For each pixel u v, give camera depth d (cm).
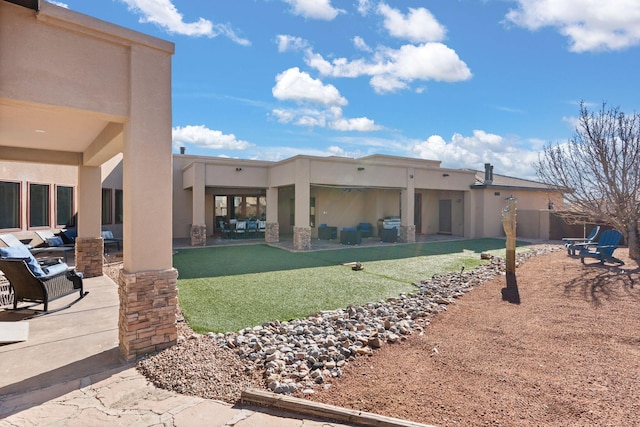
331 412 297
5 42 357
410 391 338
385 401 320
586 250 957
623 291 641
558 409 299
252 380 368
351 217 2123
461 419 289
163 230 453
